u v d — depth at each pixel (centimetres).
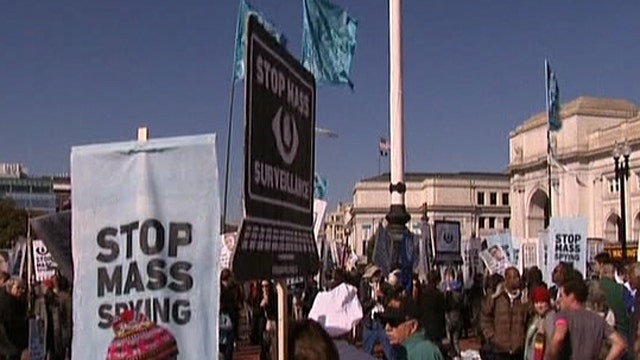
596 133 9988
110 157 411
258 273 336
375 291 1519
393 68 1688
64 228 580
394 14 1683
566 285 774
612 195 9656
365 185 12444
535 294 934
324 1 1788
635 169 9275
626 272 1198
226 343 1498
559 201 10306
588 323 761
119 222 409
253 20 331
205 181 404
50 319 1413
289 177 384
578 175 10131
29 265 1681
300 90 403
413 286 1489
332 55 1792
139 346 338
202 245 402
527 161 10838
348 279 1389
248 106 328
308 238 419
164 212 405
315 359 358
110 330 405
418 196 12925
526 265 2475
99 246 411
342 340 581
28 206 14425
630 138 9331
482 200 12669
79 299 410
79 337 408
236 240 316
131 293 405
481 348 1290
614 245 6109
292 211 388
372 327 924
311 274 424
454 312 1925
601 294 1018
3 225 9300
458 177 12825
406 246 1623
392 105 1683
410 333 652
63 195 822
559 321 766
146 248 405
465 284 2445
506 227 12662
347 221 12331
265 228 347
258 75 339
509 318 1165
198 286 400
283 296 370
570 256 1688
